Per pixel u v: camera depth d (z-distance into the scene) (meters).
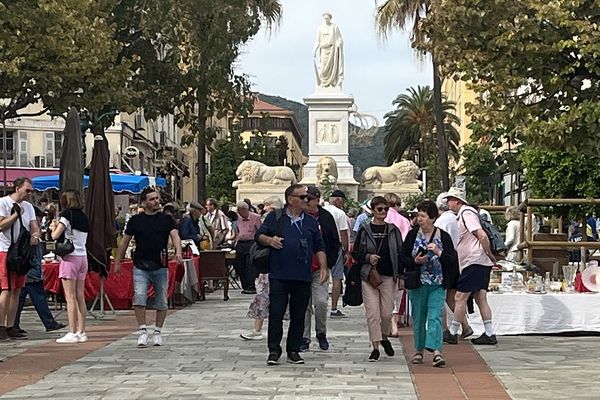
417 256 11.51
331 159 42.72
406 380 10.48
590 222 25.84
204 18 31.53
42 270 16.20
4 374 10.95
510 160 27.59
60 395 9.52
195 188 80.56
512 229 19.33
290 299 11.75
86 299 18.33
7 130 51.34
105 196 17.19
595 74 14.38
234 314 18.75
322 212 13.09
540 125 14.29
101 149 17.33
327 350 13.12
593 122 13.86
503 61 14.45
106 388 9.92
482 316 13.88
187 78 32.41
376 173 44.53
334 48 45.56
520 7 14.35
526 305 14.83
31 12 22.05
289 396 9.41
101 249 17.06
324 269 12.02
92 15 26.59
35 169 49.38
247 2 32.88
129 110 27.72
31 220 14.19
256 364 11.72
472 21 14.51
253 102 34.00
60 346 13.56
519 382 10.30
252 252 11.66
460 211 13.78
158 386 10.02
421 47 15.93
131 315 18.22
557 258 19.00
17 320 14.55
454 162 69.38
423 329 11.79
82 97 26.38
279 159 79.69
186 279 20.89
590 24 13.86
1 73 23.38
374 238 12.12
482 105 15.05
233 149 80.50
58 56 23.69
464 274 13.67
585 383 10.21
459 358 12.33
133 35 32.03
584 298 14.79
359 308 20.16
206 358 12.27
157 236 13.55
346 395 9.48
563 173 19.52
